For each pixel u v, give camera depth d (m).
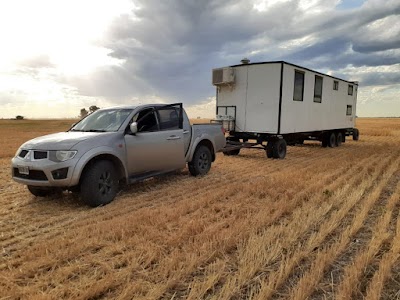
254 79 11.65
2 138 25.08
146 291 2.87
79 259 3.51
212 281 2.94
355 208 5.34
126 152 6.17
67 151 5.31
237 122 12.32
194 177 8.23
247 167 9.90
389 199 5.76
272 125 11.37
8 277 3.09
